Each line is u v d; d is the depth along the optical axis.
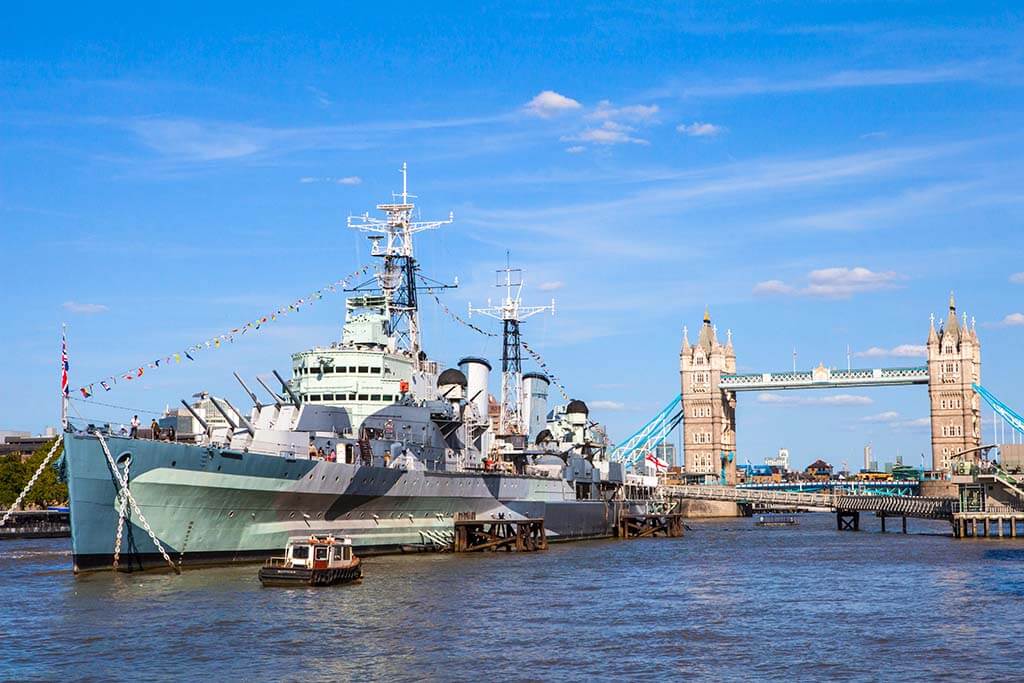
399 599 67.75
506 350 131.00
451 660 51.88
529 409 133.25
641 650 54.59
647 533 149.38
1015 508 136.00
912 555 107.12
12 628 56.75
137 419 73.44
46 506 170.38
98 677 47.69
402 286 105.19
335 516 85.88
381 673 49.25
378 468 86.75
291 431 82.12
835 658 53.00
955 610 66.75
